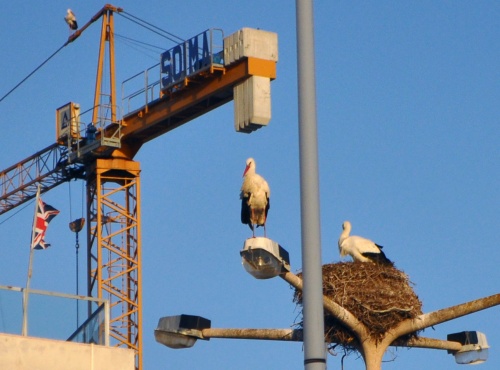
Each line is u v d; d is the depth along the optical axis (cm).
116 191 6700
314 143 1712
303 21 1745
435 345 2808
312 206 1692
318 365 1650
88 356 2480
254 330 2636
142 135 6562
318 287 1672
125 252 6650
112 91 6869
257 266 2250
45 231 3628
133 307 6606
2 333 2411
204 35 5831
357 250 3428
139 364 6506
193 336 2639
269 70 5606
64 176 7006
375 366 2745
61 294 2506
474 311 2592
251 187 3594
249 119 5509
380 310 2811
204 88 5875
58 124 6888
